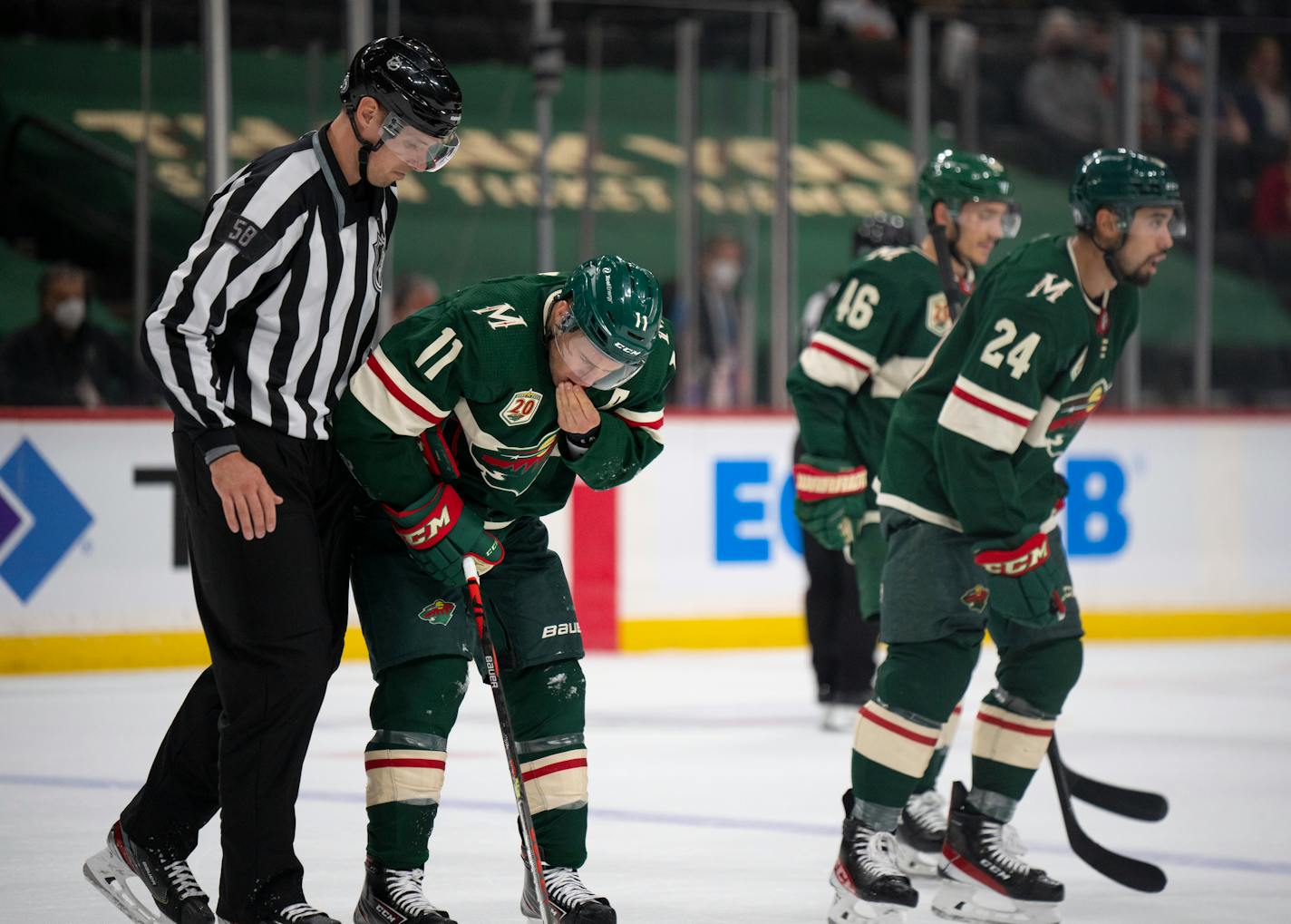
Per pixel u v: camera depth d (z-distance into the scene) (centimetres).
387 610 1039
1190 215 3519
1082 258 1145
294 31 3322
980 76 3678
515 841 1443
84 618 2625
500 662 1073
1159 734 2144
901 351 1499
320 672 997
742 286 3331
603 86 3788
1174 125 3531
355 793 1673
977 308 1164
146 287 3080
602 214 3769
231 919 1000
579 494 2895
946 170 1449
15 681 2525
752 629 2997
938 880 1369
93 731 2073
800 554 3031
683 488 2955
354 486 1059
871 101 4412
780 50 3212
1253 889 1316
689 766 1883
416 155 990
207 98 2716
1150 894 1295
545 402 1012
